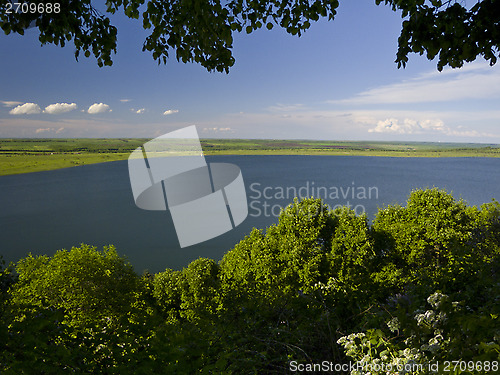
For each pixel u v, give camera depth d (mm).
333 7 4742
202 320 3871
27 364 2650
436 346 2508
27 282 20719
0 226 109062
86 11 4367
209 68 4844
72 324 3551
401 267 19609
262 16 4727
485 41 4176
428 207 19594
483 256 6680
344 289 4605
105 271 23641
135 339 3404
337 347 3582
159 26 4656
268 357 3639
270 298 4512
